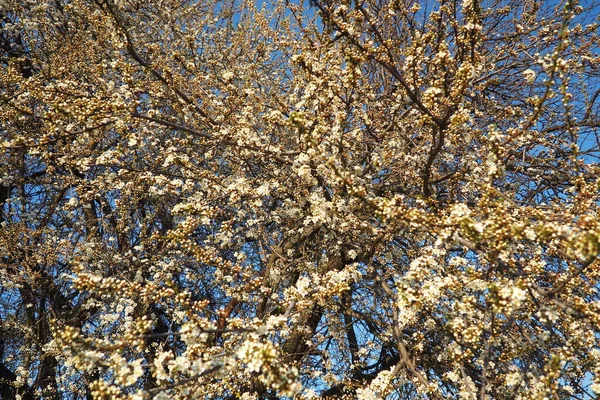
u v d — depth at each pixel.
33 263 5.92
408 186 5.71
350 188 3.29
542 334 3.43
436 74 4.52
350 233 5.02
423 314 4.34
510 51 5.66
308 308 3.99
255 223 5.63
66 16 7.70
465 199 5.38
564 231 2.60
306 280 3.53
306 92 4.30
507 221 2.86
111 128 5.44
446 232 3.10
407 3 6.99
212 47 8.10
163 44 7.70
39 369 6.22
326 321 5.69
